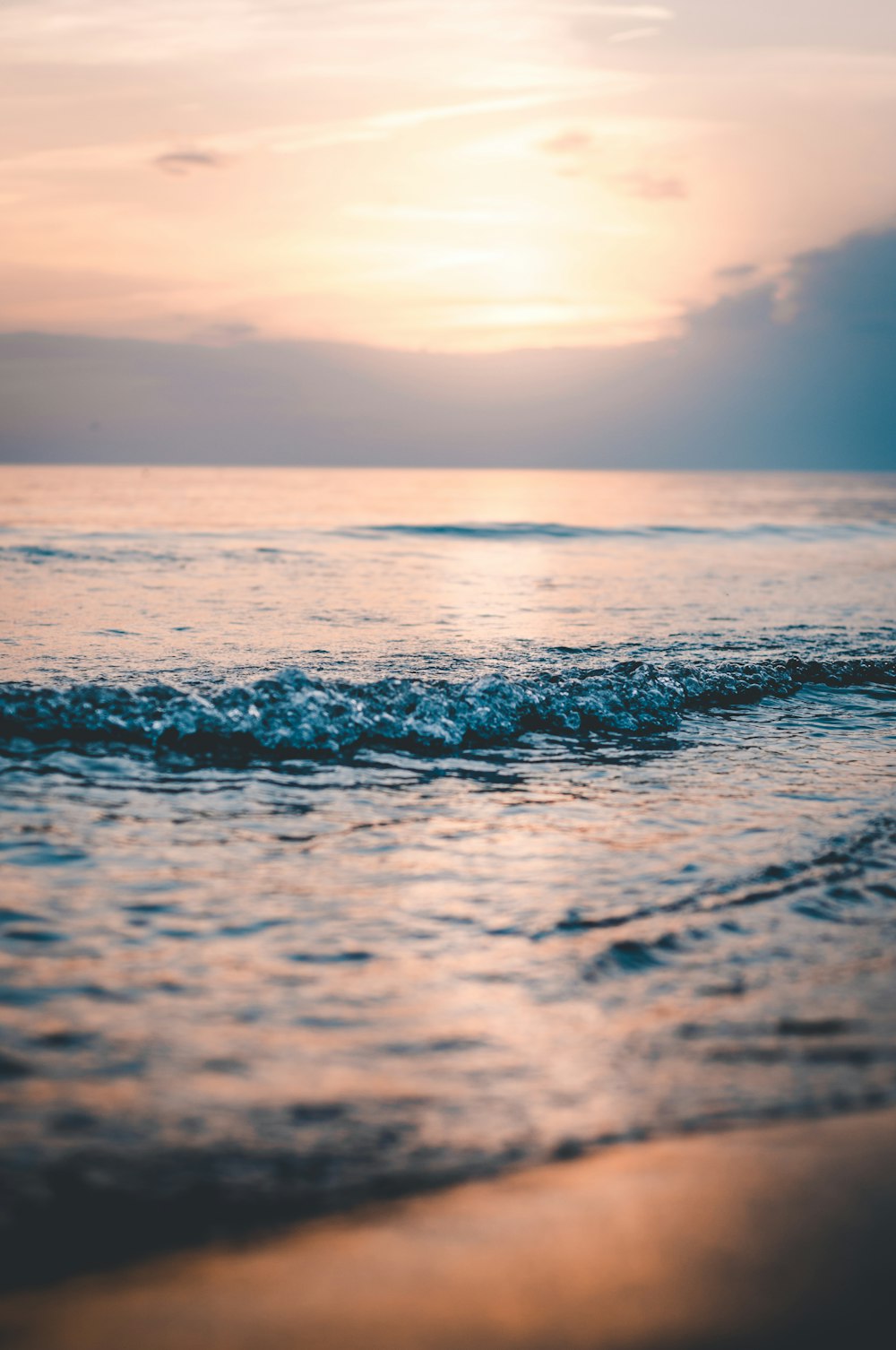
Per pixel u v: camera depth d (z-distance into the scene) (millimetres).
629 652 14773
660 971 4770
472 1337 2543
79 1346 2490
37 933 4988
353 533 36938
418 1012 4277
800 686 12805
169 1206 3004
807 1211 3018
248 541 33500
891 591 23938
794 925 5379
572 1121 3488
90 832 6695
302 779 8312
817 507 74688
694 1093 3678
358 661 13344
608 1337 2549
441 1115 3508
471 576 24969
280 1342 2521
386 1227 2943
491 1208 3029
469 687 10477
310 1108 3527
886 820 7387
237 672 12203
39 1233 2869
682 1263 2801
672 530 41531
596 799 7938
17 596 18578
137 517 47281
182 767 8469
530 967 4766
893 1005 4445
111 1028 4047
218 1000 4336
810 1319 2604
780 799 7984
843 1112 3557
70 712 9211
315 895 5691
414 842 6754
